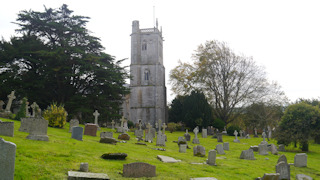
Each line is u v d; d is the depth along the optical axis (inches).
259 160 650.8
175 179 361.1
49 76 1439.5
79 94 1503.4
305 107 984.3
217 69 1973.4
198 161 541.3
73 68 1508.4
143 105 2615.7
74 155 421.7
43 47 1493.6
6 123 503.8
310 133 948.0
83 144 542.0
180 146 681.0
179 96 2239.2
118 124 1633.9
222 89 1967.3
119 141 713.0
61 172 330.6
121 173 359.9
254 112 1781.5
